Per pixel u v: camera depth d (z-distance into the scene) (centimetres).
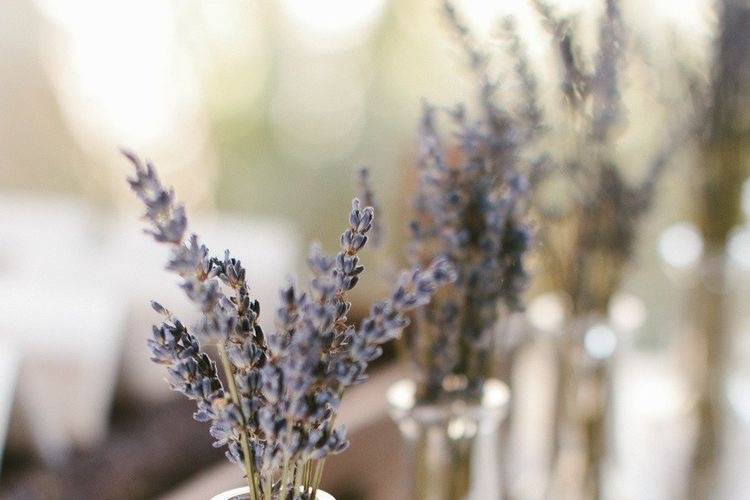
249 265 133
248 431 40
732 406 85
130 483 96
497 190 54
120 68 216
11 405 93
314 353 38
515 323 76
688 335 89
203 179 233
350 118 229
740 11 78
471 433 54
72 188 216
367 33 224
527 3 58
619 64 61
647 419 93
